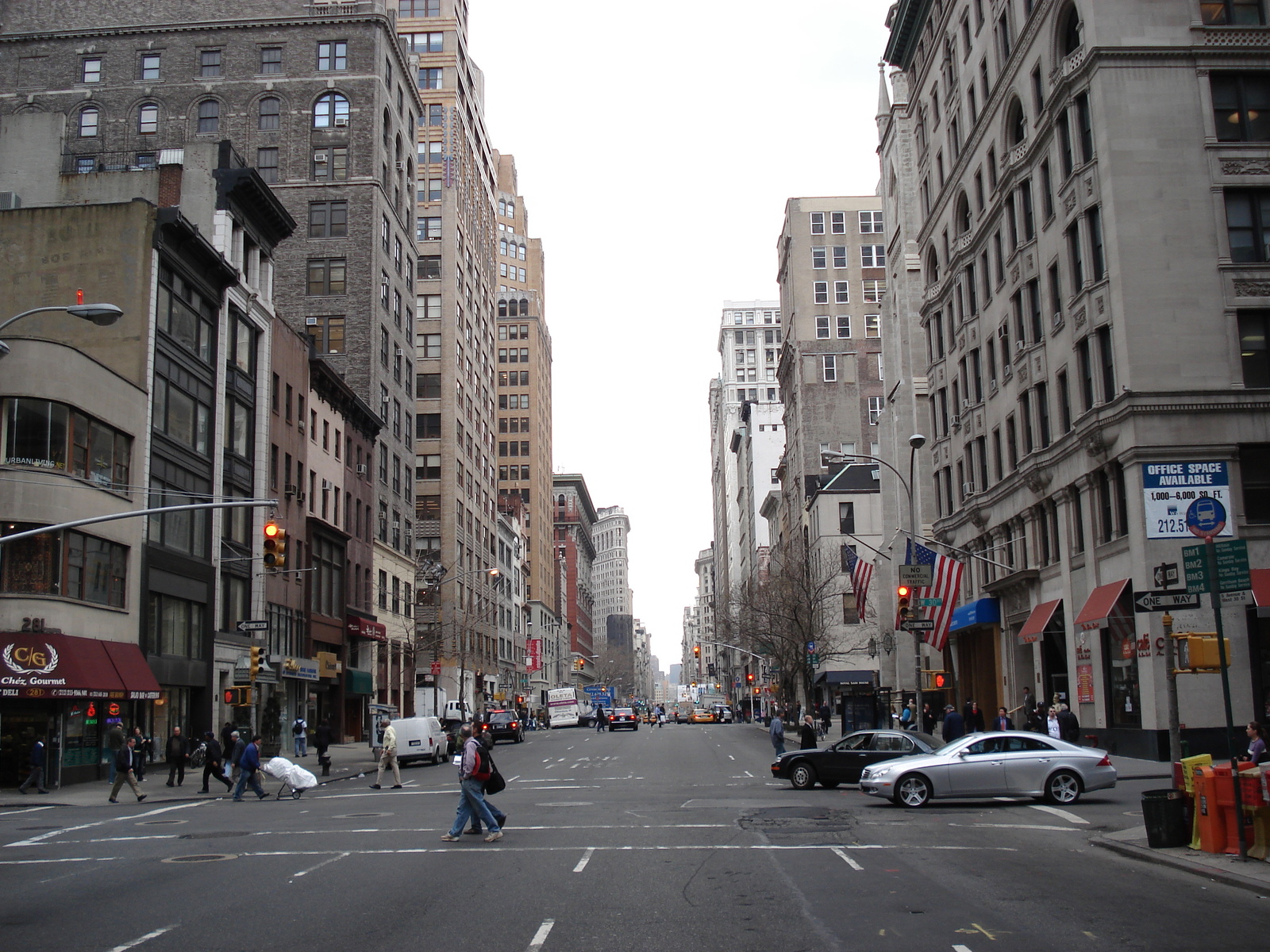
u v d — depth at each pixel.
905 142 60.22
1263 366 31.70
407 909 12.06
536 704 139.38
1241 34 32.78
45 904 12.96
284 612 51.75
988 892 12.72
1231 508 30.34
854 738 27.45
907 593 36.12
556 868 14.91
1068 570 36.88
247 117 71.19
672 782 30.73
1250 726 20.98
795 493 102.75
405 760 44.09
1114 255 32.28
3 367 32.84
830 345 98.25
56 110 71.50
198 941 10.66
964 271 48.94
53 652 31.92
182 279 42.53
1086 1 33.56
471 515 96.00
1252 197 32.50
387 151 74.31
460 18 99.62
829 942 10.23
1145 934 10.46
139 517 37.81
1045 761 22.14
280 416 52.25
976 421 47.66
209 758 30.53
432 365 88.50
